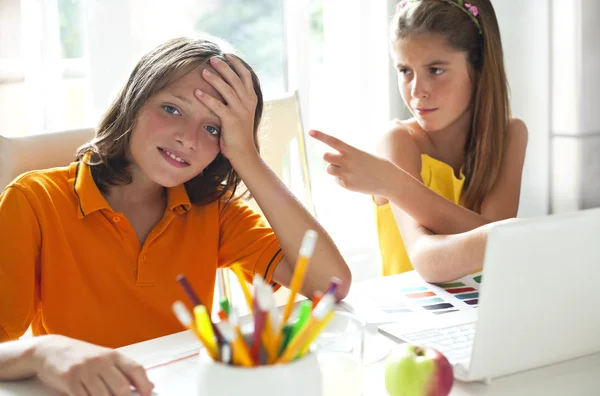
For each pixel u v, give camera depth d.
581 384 0.88
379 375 0.89
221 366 0.68
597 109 2.16
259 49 2.17
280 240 1.25
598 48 2.14
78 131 1.30
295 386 0.67
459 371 0.88
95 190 1.19
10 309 1.09
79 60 1.88
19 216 1.14
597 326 0.91
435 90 1.63
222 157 1.30
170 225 1.26
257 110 1.28
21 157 1.23
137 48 1.92
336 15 2.23
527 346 0.87
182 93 1.16
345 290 1.23
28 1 1.73
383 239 1.74
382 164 1.43
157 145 1.15
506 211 1.72
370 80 2.27
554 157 2.22
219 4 2.07
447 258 1.31
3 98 1.80
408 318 1.12
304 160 1.66
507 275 0.81
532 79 2.23
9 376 0.84
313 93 2.26
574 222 0.83
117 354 0.79
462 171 1.77
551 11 2.16
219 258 1.33
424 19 1.61
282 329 0.71
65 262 1.17
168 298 1.21
